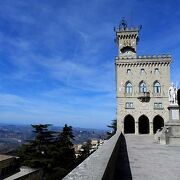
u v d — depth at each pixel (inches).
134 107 3302.2
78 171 311.4
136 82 3344.0
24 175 2437.3
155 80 3324.3
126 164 792.3
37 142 3112.7
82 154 4261.8
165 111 3262.8
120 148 1235.9
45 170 2918.3
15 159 2795.3
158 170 709.9
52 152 3014.3
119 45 3705.7
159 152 1089.4
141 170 705.6
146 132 3366.1
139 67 3361.2
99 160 401.7
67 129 3435.0
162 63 3329.2
